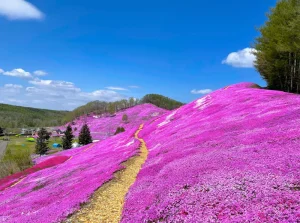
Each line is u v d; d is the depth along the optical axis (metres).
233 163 20.28
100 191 24.28
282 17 66.50
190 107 69.75
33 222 20.33
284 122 29.66
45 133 156.88
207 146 29.03
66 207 21.61
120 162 35.19
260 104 44.22
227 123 38.00
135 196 20.59
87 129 138.38
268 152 21.11
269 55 73.88
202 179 18.55
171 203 16.30
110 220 18.33
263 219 11.70
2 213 27.48
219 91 71.69
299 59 69.19
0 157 117.81
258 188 14.92
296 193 13.66
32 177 52.03
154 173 25.81
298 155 18.81
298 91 74.00
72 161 59.34
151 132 63.44
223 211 13.38
